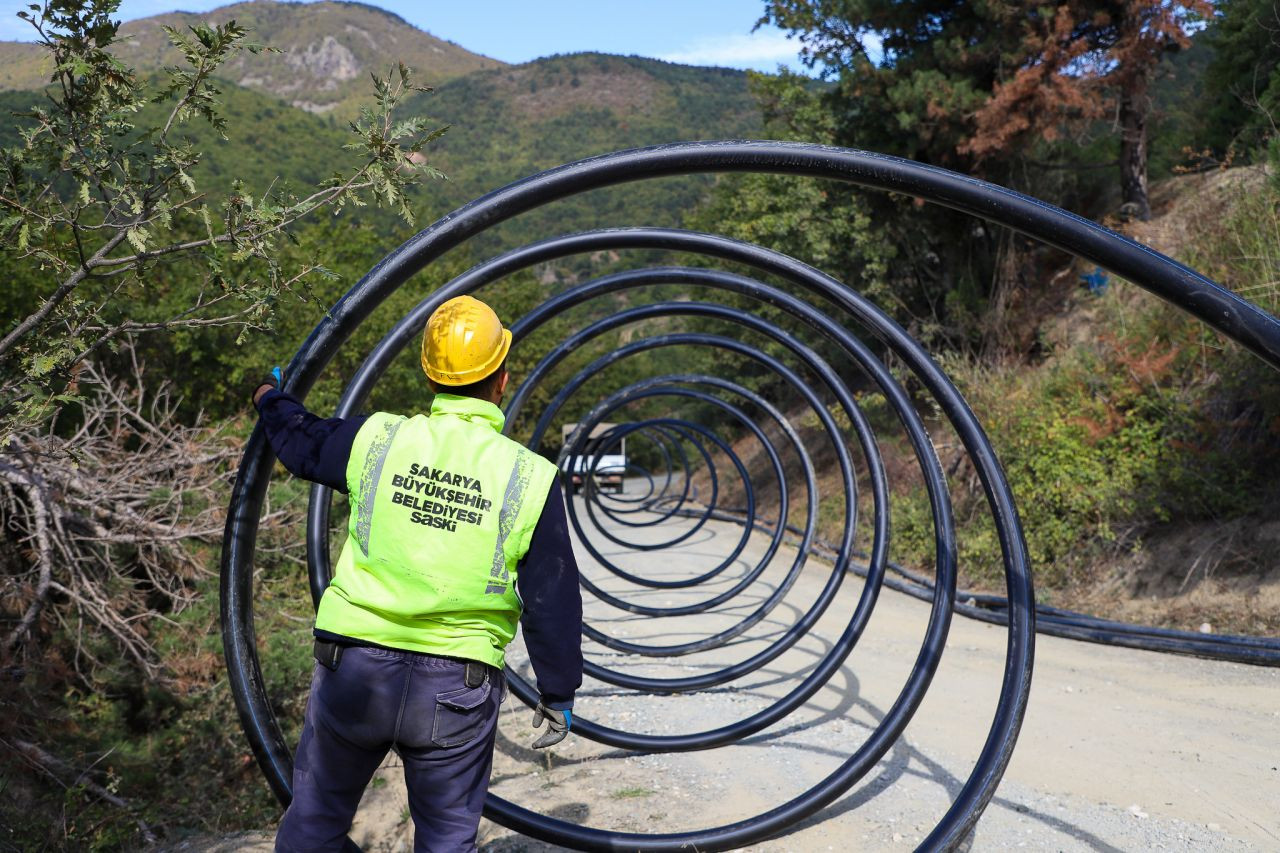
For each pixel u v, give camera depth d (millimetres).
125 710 7449
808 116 17812
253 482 2879
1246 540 8664
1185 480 9234
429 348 2342
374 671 2131
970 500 12211
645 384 8305
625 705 5891
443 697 2137
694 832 3479
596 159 2773
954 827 2768
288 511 8508
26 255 2934
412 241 2820
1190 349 9789
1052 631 8164
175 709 7473
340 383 20875
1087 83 13680
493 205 2793
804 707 5809
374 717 2135
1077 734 5215
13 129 2822
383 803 4773
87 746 6492
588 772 4660
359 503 2215
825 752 4852
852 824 3865
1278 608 7855
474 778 2211
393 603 2133
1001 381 12516
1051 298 15141
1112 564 9820
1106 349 11305
